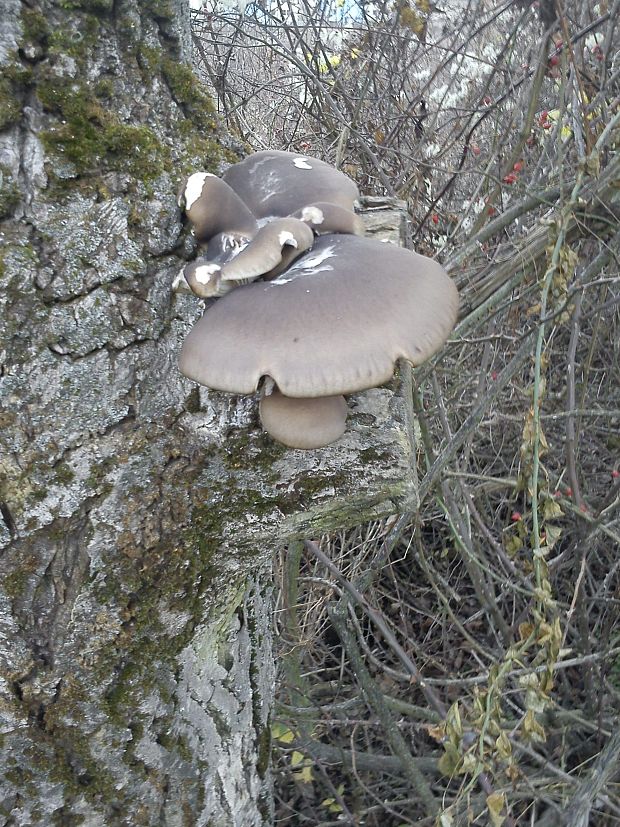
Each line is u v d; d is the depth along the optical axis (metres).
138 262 0.41
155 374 0.42
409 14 0.95
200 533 0.44
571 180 0.73
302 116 1.18
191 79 0.44
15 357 0.40
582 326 0.99
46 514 0.41
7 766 0.43
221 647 0.50
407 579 1.05
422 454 0.93
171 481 0.43
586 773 0.73
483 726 0.48
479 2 0.99
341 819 0.76
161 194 0.42
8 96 0.38
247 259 0.40
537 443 0.51
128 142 0.41
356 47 1.09
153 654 0.45
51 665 0.43
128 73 0.42
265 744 0.55
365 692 0.73
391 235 0.49
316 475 0.44
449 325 0.40
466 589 1.04
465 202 1.09
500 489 0.99
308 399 0.41
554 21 0.76
